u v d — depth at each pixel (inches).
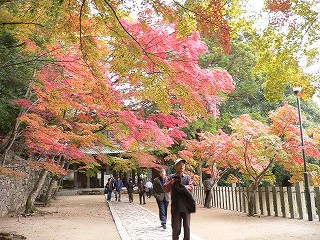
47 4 189.6
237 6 202.2
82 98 332.8
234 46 815.1
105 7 173.3
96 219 478.9
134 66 203.2
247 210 505.7
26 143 497.7
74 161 749.9
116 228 377.4
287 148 442.6
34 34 254.8
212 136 589.0
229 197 576.1
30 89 406.3
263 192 478.9
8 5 229.1
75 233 346.0
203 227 366.0
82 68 254.5
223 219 432.5
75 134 466.9
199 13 172.2
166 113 230.4
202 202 711.7
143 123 453.1
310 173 477.4
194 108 223.6
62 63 267.3
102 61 252.4
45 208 676.1
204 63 846.5
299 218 406.3
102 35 213.5
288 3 211.9
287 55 254.8
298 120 443.2
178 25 187.6
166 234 314.3
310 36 239.1
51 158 598.9
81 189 1443.2
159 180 349.7
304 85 288.5
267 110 904.9
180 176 229.0
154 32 251.1
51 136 395.5
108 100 261.1
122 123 458.9
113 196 1151.0
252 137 442.0
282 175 816.9
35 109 404.5
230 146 492.1
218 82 401.7
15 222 442.9
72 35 204.8
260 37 243.1
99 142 560.7
